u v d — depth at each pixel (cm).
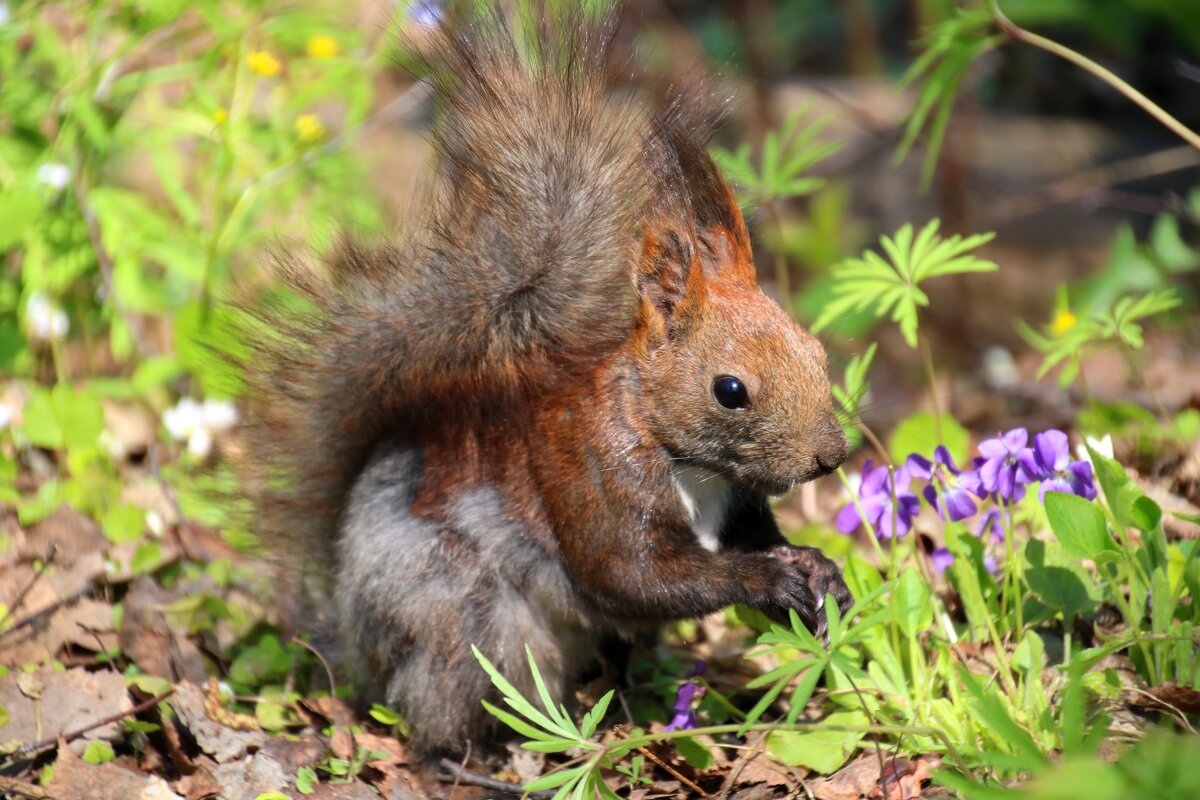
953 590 797
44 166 1068
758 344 690
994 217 1501
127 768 698
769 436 688
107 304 1115
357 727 746
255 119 1234
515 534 721
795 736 670
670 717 770
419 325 732
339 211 1125
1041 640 711
